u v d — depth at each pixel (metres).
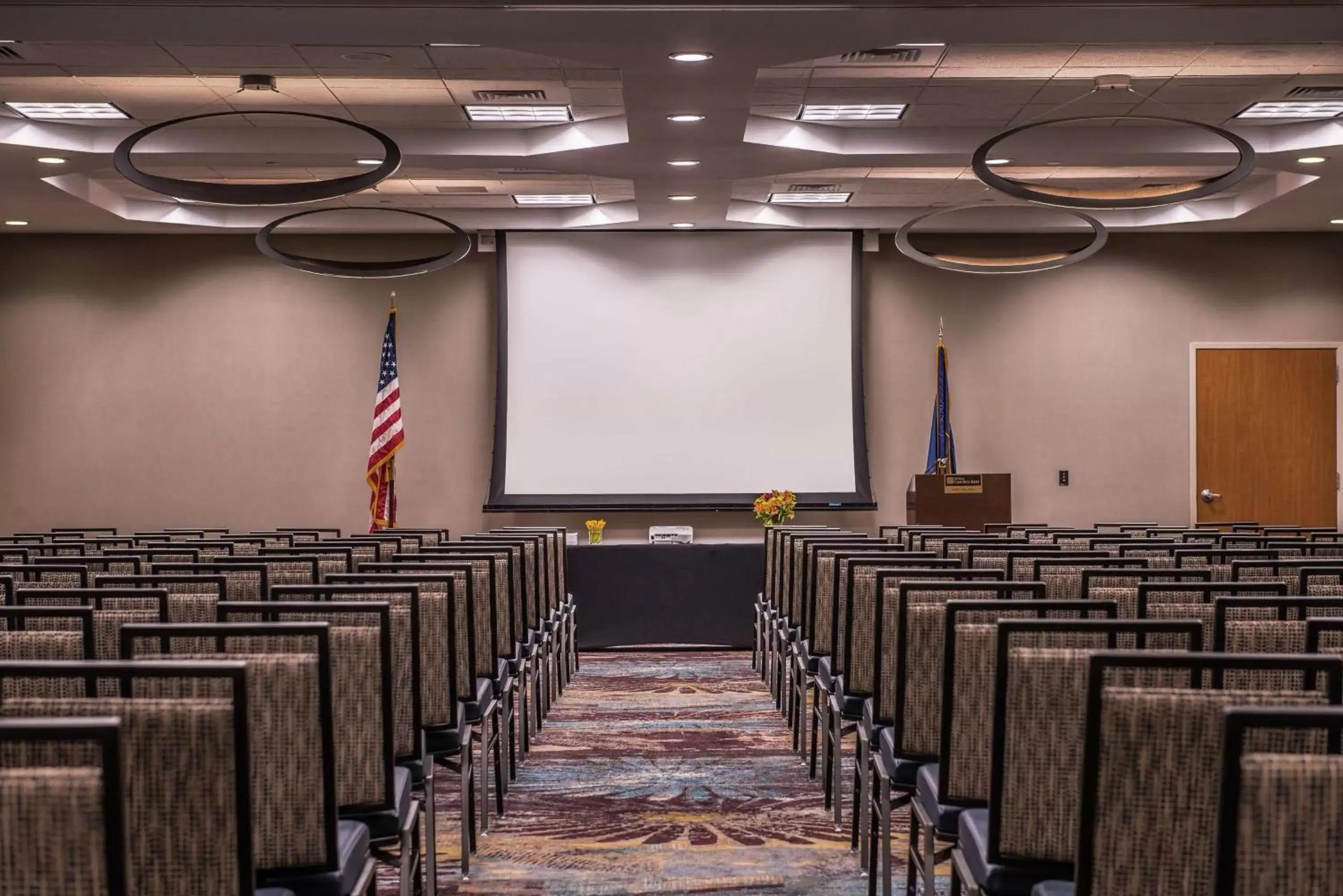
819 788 5.45
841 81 8.44
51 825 1.49
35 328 13.43
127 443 13.47
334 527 13.54
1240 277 13.61
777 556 7.99
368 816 3.01
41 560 5.31
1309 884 1.57
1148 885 2.07
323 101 9.02
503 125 9.75
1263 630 2.95
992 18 6.25
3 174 10.43
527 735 6.06
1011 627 2.64
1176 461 13.63
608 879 4.20
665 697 7.86
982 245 13.70
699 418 13.38
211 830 2.00
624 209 12.98
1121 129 9.87
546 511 13.26
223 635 2.65
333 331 13.60
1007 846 2.61
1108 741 2.06
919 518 11.55
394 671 3.55
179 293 13.50
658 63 7.06
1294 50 7.80
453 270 13.67
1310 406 13.60
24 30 6.38
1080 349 13.69
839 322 13.38
